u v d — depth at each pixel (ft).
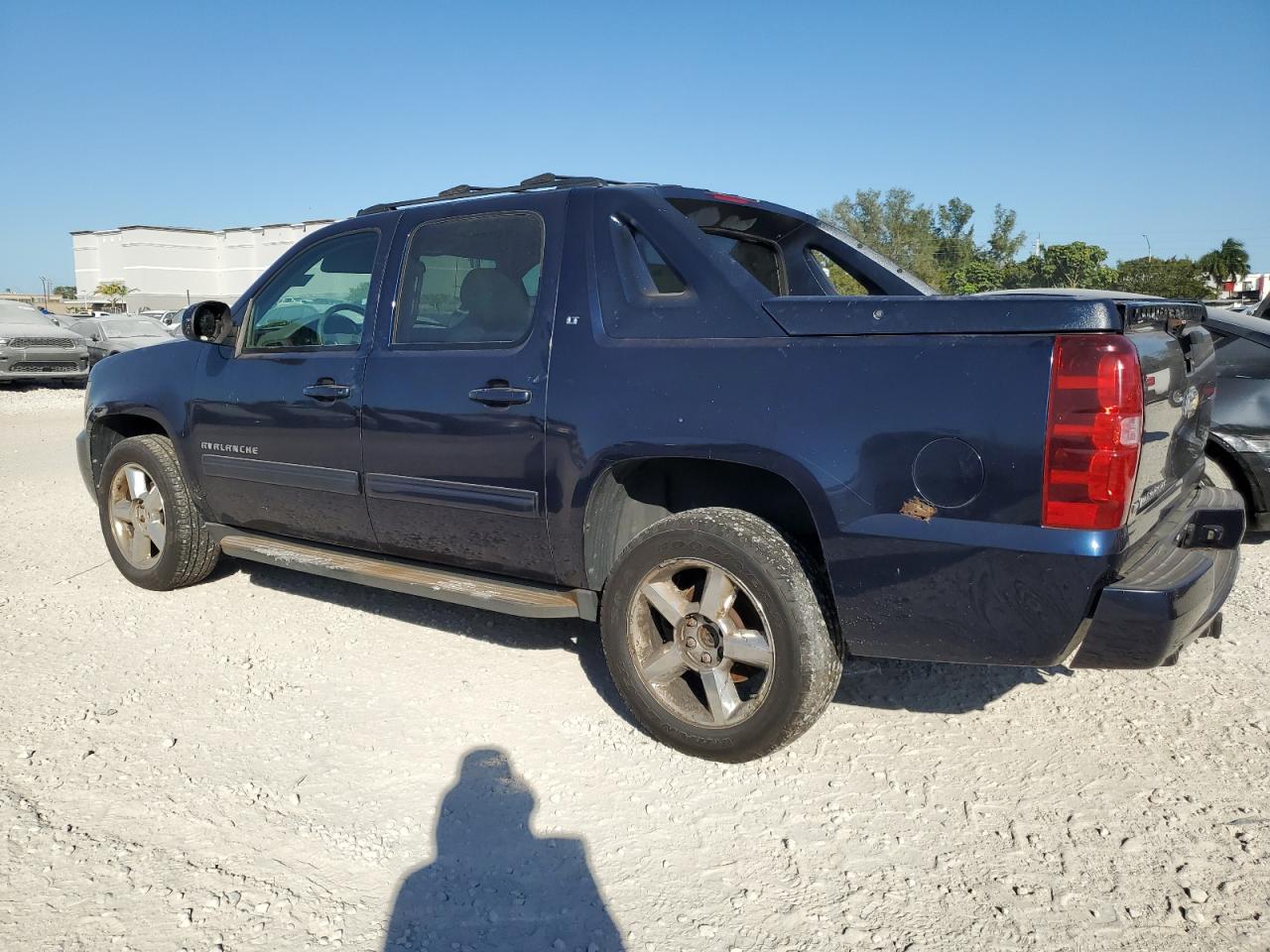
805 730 10.39
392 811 10.11
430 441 12.62
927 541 9.19
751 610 10.67
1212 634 10.91
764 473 11.38
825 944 8.05
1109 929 8.17
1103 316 8.63
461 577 13.08
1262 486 18.81
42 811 10.03
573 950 8.02
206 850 9.39
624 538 12.09
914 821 9.86
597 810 10.12
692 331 10.81
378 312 13.60
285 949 8.00
